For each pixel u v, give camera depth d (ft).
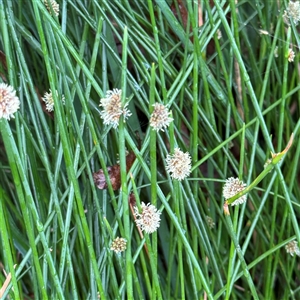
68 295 0.81
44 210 0.79
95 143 0.64
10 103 0.49
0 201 0.58
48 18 0.56
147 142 0.67
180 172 0.61
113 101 0.53
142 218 0.60
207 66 0.79
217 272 0.79
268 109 0.76
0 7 0.58
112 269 0.69
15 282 0.59
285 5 0.79
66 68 0.72
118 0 0.79
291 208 0.68
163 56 0.79
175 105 0.76
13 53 0.68
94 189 0.68
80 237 0.70
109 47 0.72
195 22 0.65
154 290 0.65
